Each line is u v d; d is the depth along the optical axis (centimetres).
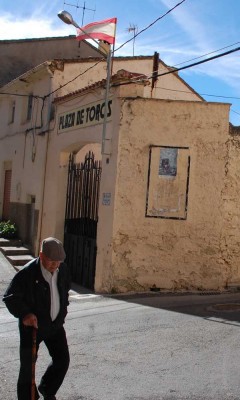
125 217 1136
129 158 1137
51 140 1558
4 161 2073
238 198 1175
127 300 1050
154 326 809
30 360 421
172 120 1141
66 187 1482
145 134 1140
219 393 509
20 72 2241
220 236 1152
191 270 1148
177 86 1886
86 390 519
